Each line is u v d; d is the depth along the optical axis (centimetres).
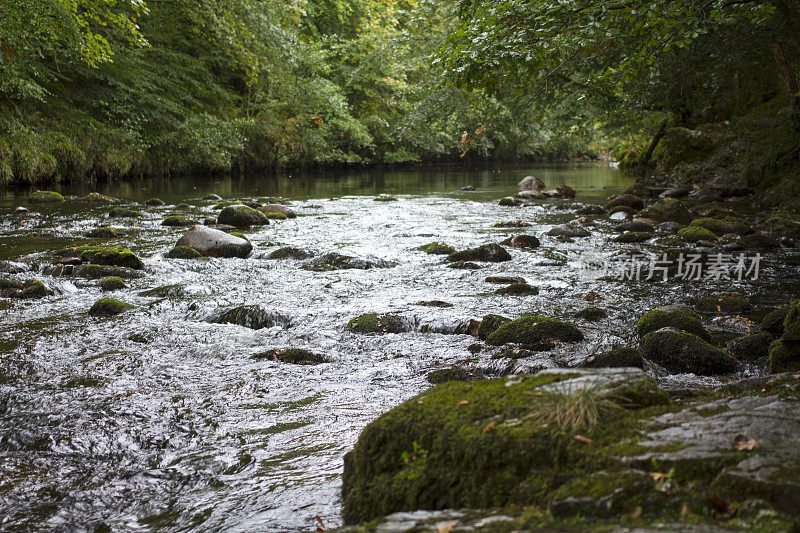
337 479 296
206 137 2764
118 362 488
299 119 3475
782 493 172
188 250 939
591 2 828
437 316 595
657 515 172
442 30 1977
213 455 331
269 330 574
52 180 2177
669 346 478
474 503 213
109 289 736
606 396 239
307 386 437
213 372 466
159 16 2838
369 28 3762
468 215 1506
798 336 429
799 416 221
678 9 808
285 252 947
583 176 3225
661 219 1295
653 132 2828
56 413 388
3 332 565
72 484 304
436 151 4462
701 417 224
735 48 1482
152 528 265
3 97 2145
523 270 846
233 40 2786
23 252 954
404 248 1019
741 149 1905
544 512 183
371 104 4141
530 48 793
